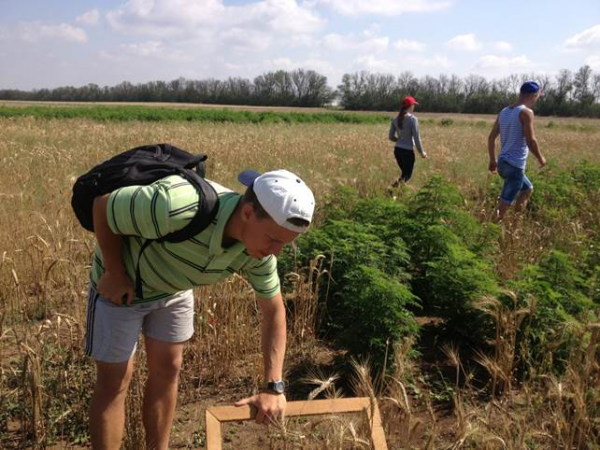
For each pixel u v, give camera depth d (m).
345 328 4.61
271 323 2.71
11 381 4.02
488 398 4.21
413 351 4.35
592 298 5.50
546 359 4.21
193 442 3.70
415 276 6.05
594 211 9.32
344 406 2.53
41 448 3.43
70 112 39.97
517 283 4.70
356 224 5.91
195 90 113.00
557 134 33.50
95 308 2.70
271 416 2.45
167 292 2.73
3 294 5.27
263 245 2.31
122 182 2.40
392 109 97.94
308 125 39.50
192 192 2.35
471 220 6.61
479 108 95.50
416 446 3.48
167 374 2.96
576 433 3.52
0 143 14.84
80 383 3.84
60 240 6.09
